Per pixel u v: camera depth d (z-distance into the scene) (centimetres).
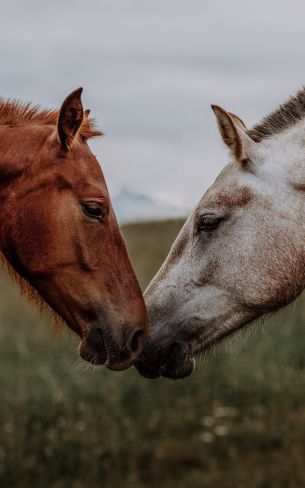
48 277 525
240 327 580
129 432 883
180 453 843
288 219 562
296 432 868
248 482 779
